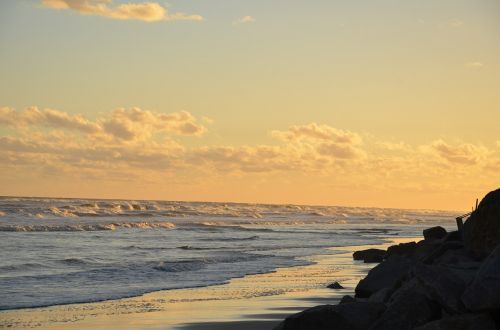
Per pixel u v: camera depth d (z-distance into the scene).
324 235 73.94
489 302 11.40
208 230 76.50
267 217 127.88
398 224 126.25
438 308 12.53
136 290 24.39
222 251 44.69
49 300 21.64
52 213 82.25
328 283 27.61
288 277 29.83
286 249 49.38
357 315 13.07
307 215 148.25
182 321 18.25
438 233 30.33
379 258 38.78
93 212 90.44
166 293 23.83
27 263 32.03
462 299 11.74
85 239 52.34
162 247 46.91
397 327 12.27
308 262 38.06
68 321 18.14
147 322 18.08
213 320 18.42
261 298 22.81
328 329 12.84
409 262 20.08
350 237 71.25
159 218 96.12
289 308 20.67
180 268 32.09
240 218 115.81
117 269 30.59
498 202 18.16
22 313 19.25
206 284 26.66
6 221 69.94
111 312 19.62
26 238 50.53
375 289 19.39
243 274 30.67
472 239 18.47
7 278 26.80
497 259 11.84
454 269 14.04
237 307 20.72
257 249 48.50
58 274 28.39
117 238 55.22
